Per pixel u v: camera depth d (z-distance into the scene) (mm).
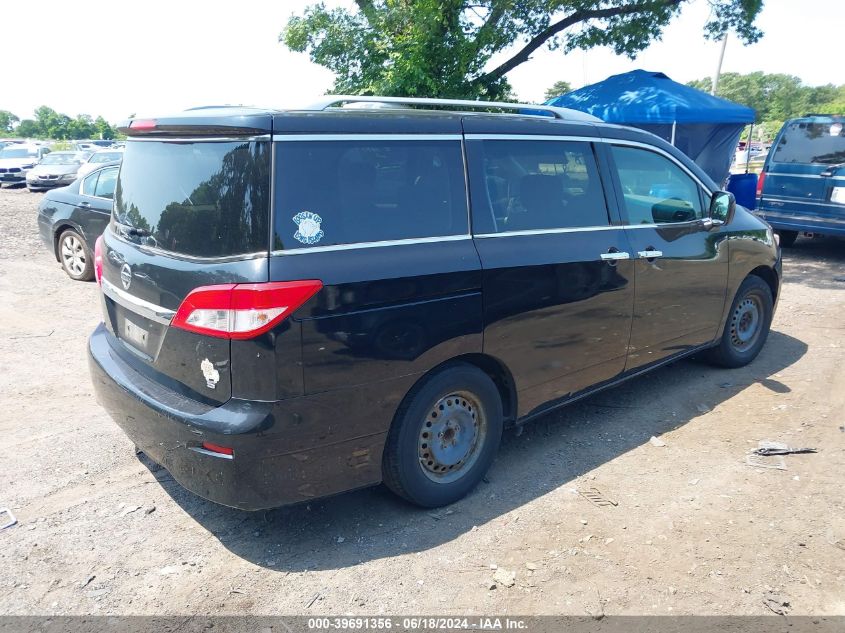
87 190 8648
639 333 4512
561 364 4039
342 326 2994
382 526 3482
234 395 2893
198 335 2943
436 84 12461
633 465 4102
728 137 13406
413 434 3373
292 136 2980
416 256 3273
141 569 3131
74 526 3447
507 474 4012
